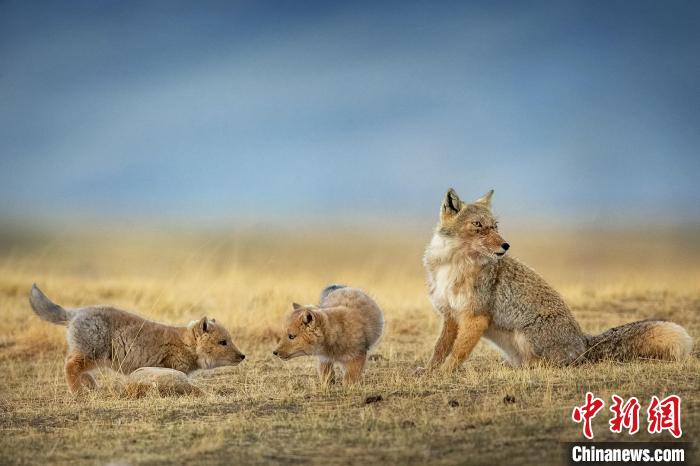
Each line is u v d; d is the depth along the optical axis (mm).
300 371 15859
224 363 15367
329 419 11547
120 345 14805
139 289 24547
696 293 24125
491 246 14781
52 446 11055
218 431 11086
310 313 13883
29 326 20625
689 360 14133
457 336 15211
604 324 20156
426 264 15836
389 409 11883
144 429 11594
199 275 26297
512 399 11828
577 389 12312
